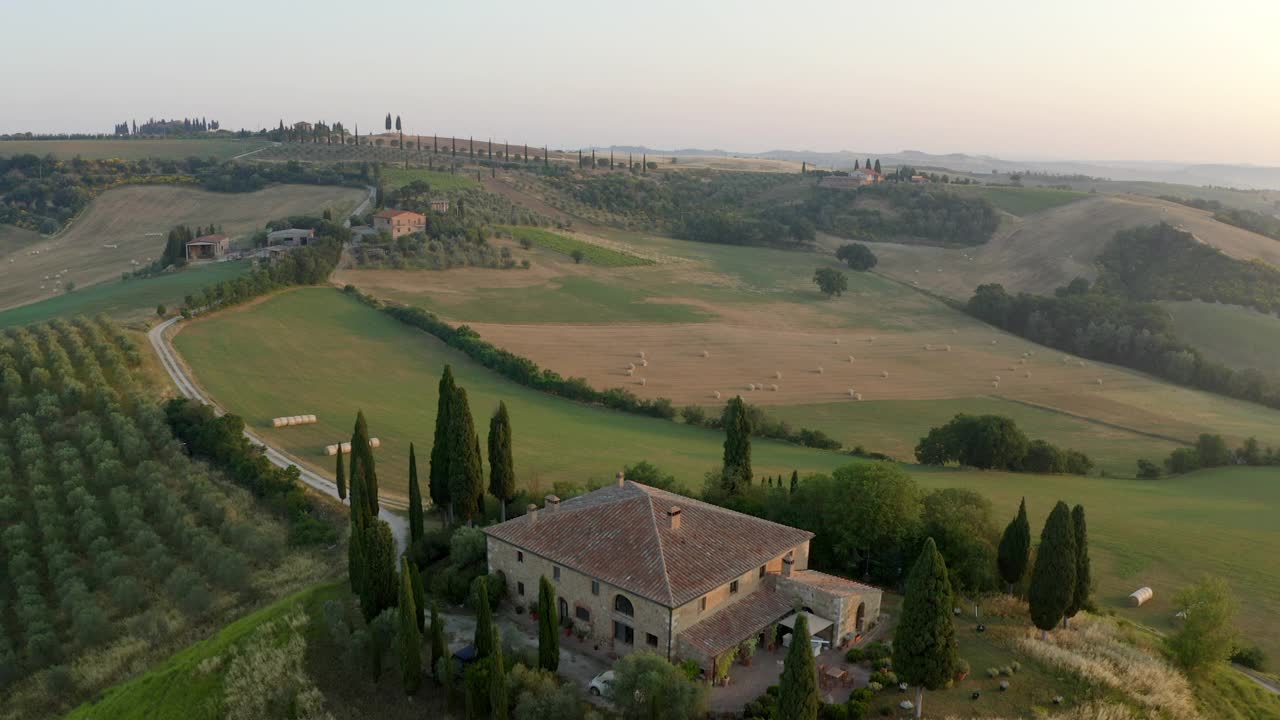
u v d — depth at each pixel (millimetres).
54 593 69500
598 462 101188
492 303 190875
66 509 79812
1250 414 151625
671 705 45375
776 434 123625
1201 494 107375
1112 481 112438
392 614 54188
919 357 177625
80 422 96312
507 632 56938
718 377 154375
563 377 143625
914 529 64562
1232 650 56375
